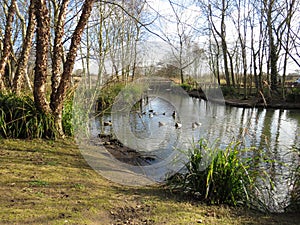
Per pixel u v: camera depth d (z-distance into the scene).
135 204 2.68
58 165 3.62
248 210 2.73
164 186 3.30
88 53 7.16
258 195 2.94
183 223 2.35
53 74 5.07
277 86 15.84
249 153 4.68
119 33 7.41
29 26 6.11
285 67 14.59
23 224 2.04
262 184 3.17
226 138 4.20
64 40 6.75
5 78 7.70
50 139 5.00
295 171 3.09
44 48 4.84
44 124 5.02
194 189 3.00
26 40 6.19
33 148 4.37
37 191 2.67
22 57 6.19
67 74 4.91
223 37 18.11
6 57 6.18
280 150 5.39
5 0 7.59
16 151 4.12
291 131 7.79
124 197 2.83
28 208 2.30
